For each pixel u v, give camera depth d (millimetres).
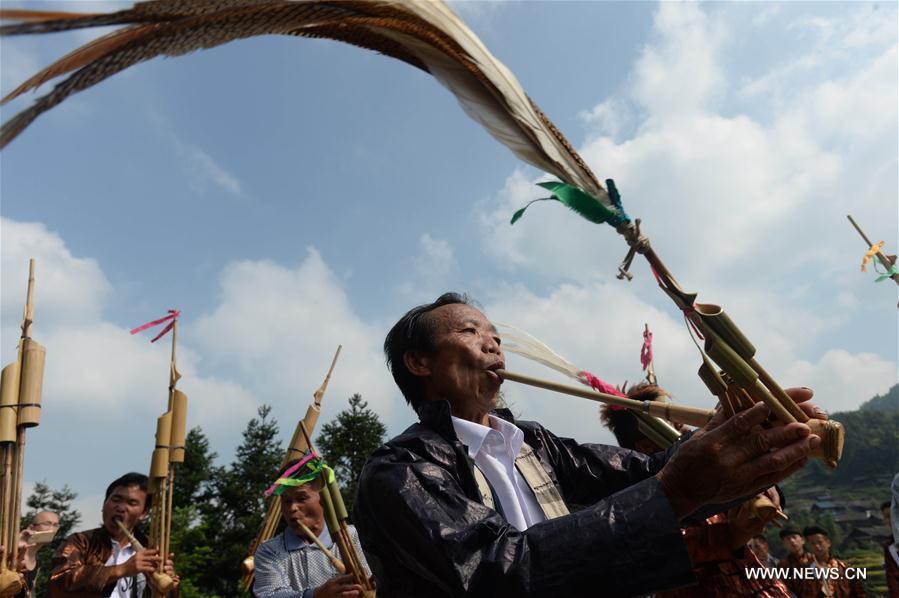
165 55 1141
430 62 1607
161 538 5043
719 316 1511
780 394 1531
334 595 3217
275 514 5105
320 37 1566
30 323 4176
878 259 2779
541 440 2557
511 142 1593
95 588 4777
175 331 5414
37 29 927
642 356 4109
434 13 1542
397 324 2713
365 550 1989
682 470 1493
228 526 46969
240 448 51000
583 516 1517
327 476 3328
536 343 2881
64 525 47719
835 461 1466
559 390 2281
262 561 4414
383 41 1617
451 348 2467
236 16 1208
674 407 2016
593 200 1540
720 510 2039
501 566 1486
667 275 1546
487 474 2199
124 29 1102
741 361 1502
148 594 5293
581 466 2510
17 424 3994
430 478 1827
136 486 5551
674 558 1438
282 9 1263
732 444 1458
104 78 1076
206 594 42875
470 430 2271
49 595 5074
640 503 1495
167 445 5160
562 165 1563
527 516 2184
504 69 1628
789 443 1442
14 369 4027
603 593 1448
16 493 3939
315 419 4824
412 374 2572
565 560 1457
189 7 1115
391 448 1990
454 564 1556
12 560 3889
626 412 3986
